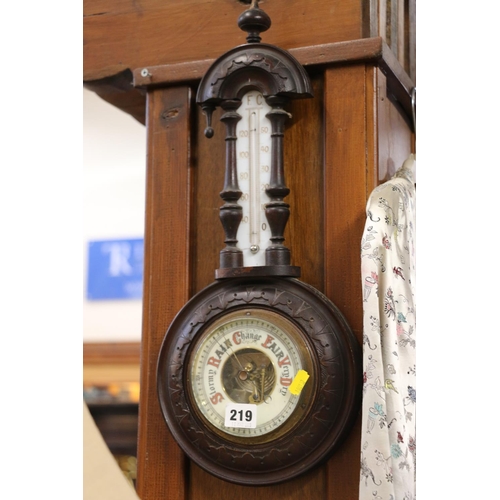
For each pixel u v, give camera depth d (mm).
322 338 1451
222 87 1556
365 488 1296
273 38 1679
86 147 3553
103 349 3432
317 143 1598
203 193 1686
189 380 1523
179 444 1533
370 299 1344
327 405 1433
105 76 1900
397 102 1784
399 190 1496
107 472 656
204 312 1536
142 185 3525
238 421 1470
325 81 1584
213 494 1579
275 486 1522
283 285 1503
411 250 1547
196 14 1815
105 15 1911
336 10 1637
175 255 1668
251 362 1481
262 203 1539
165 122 1710
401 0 1908
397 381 1352
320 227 1577
